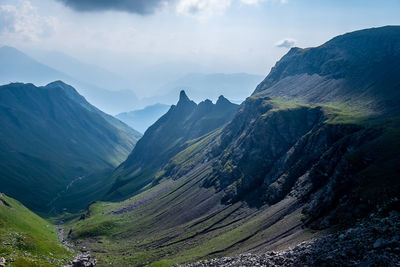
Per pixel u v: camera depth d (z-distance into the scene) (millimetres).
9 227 188625
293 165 197375
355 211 100250
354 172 123062
